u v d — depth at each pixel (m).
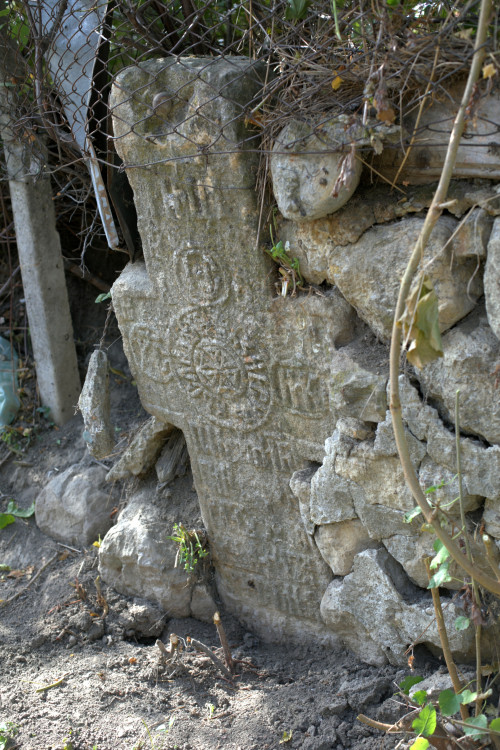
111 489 3.72
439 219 2.18
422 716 2.06
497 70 1.92
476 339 2.17
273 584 3.10
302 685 2.83
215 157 2.50
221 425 2.96
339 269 2.36
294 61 2.25
